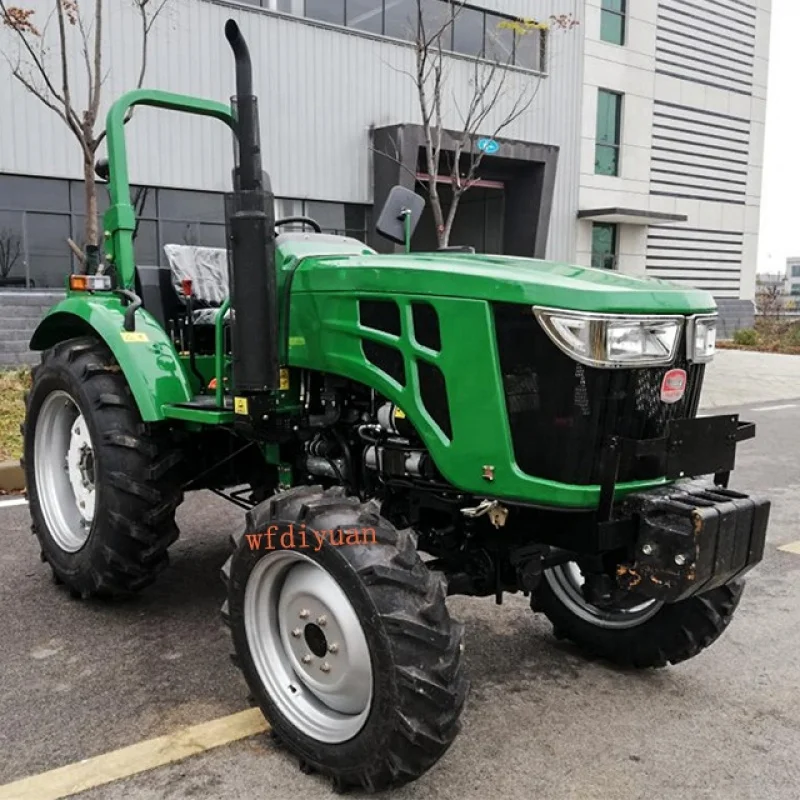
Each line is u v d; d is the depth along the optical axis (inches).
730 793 103.0
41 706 120.1
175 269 165.9
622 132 796.0
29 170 426.0
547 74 663.1
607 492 103.5
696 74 862.5
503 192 716.7
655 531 103.8
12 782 101.7
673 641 129.0
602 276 112.6
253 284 116.6
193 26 476.4
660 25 815.7
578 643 142.8
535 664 139.3
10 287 434.3
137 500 144.2
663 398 108.9
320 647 105.3
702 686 132.4
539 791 102.3
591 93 748.6
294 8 523.2
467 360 106.3
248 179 114.6
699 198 891.4
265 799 100.0
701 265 910.4
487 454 106.4
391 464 120.9
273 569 108.7
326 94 542.3
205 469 152.7
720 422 110.0
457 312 106.9
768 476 293.0
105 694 124.0
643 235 839.7
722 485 115.5
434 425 110.7
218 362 132.6
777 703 127.2
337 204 569.3
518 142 649.6
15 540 196.5
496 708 123.6
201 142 487.8
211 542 199.0
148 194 478.0
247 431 125.7
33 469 169.9
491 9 599.2
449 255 126.5
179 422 143.9
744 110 922.1
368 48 554.6
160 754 108.6
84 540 157.8
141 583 149.9
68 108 309.6
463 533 123.6
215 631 147.3
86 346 157.8
